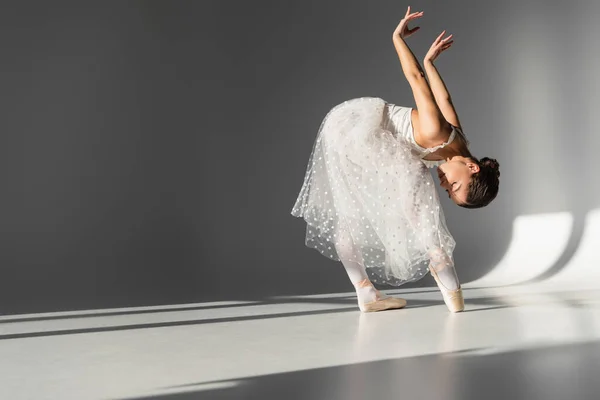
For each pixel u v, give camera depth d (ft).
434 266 10.02
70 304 11.73
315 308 10.84
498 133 19.27
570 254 17.88
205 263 17.12
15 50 16.08
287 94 18.51
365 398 5.36
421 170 9.62
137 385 5.81
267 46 18.39
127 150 16.89
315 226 10.16
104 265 16.17
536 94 19.17
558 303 11.09
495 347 7.39
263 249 17.83
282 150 18.30
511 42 19.36
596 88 18.90
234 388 5.67
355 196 9.78
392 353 7.11
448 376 6.07
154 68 17.28
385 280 10.30
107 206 16.61
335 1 19.06
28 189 15.94
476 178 9.43
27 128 16.06
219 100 17.84
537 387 5.67
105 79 16.83
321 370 6.33
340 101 18.99
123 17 17.07
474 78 19.42
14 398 5.44
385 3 19.42
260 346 7.55
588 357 6.86
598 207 18.53
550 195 18.84
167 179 17.21
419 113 9.32
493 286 14.12
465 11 19.54
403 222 9.70
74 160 16.39
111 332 8.66
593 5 19.01
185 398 5.38
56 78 16.38
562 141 18.95
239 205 17.78
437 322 9.12
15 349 7.50
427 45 19.47
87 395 5.51
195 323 9.36
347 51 19.10
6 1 16.08
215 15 17.95
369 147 9.53
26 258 15.72
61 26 16.51
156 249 16.96
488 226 18.66
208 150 17.63
